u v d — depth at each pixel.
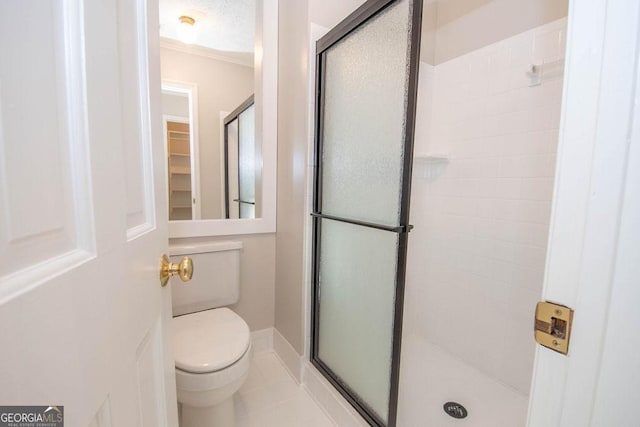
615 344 0.34
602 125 0.33
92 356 0.36
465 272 1.70
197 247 1.52
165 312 0.69
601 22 0.33
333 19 1.47
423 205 1.90
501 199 1.51
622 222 0.33
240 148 1.89
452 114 1.73
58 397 0.29
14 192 0.25
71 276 0.31
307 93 1.44
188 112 1.77
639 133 0.31
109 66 0.41
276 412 1.40
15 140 0.25
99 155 0.38
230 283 1.63
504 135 1.48
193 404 1.06
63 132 0.32
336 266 1.42
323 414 1.39
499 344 1.55
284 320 1.76
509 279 1.50
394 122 1.06
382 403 1.17
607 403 0.35
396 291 1.07
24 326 0.25
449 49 1.73
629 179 0.32
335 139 1.39
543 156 1.34
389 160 1.09
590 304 0.35
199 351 1.09
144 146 0.57
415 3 0.95
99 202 0.37
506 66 1.46
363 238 1.24
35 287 0.26
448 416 1.35
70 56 0.33
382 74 1.10
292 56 1.56
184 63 1.76
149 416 0.58
